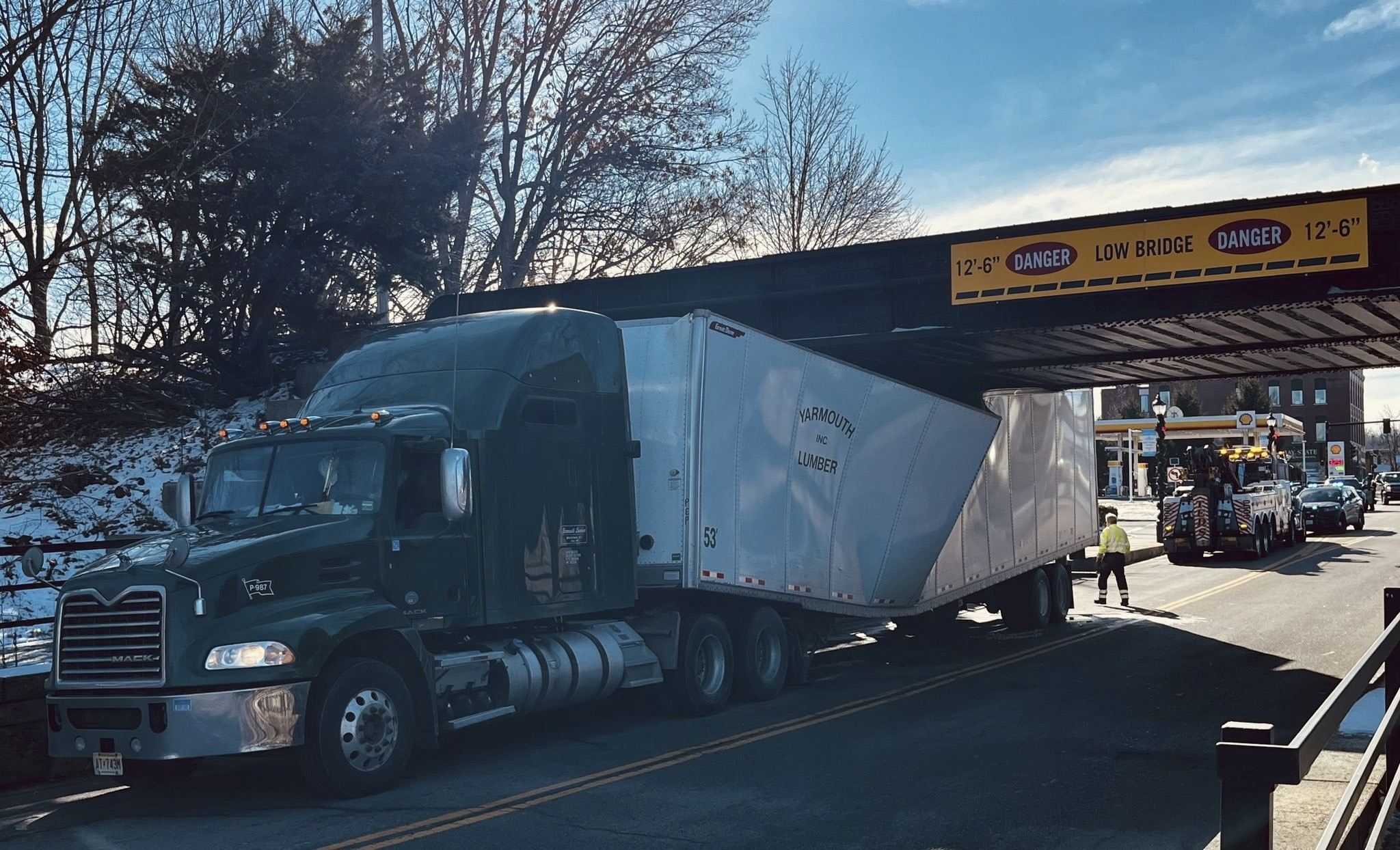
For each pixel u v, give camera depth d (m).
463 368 11.05
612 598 11.88
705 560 12.45
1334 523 44.00
